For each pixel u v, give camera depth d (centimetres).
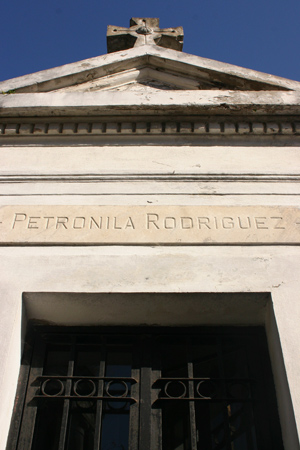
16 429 335
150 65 562
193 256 391
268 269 383
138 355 377
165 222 414
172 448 340
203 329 392
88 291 368
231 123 490
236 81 530
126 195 439
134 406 349
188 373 367
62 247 399
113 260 388
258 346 381
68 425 346
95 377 361
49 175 455
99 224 413
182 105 480
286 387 326
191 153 478
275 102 484
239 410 359
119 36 605
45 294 369
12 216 420
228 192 443
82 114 485
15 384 350
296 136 491
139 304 376
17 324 358
